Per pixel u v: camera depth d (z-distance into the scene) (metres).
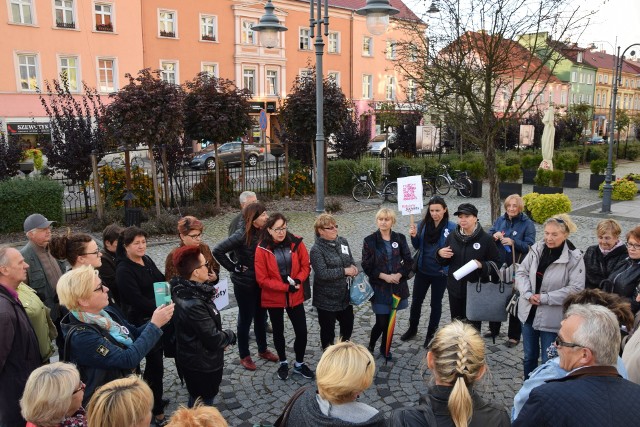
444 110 10.91
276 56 37.75
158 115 12.36
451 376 2.23
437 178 19.45
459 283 5.33
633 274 4.22
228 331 4.09
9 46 27.31
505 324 6.53
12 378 3.29
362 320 6.86
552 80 11.84
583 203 17.62
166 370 5.42
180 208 14.64
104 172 13.90
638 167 32.28
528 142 29.98
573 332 2.40
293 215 14.81
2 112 27.41
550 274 4.36
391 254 5.46
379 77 44.75
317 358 5.72
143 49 32.00
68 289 3.22
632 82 76.50
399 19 11.95
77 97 29.64
